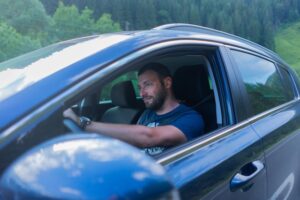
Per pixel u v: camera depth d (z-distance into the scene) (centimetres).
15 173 90
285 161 300
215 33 292
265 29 12744
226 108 252
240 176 222
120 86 289
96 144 101
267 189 262
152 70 262
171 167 184
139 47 197
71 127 167
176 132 234
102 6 9725
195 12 11794
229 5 12812
